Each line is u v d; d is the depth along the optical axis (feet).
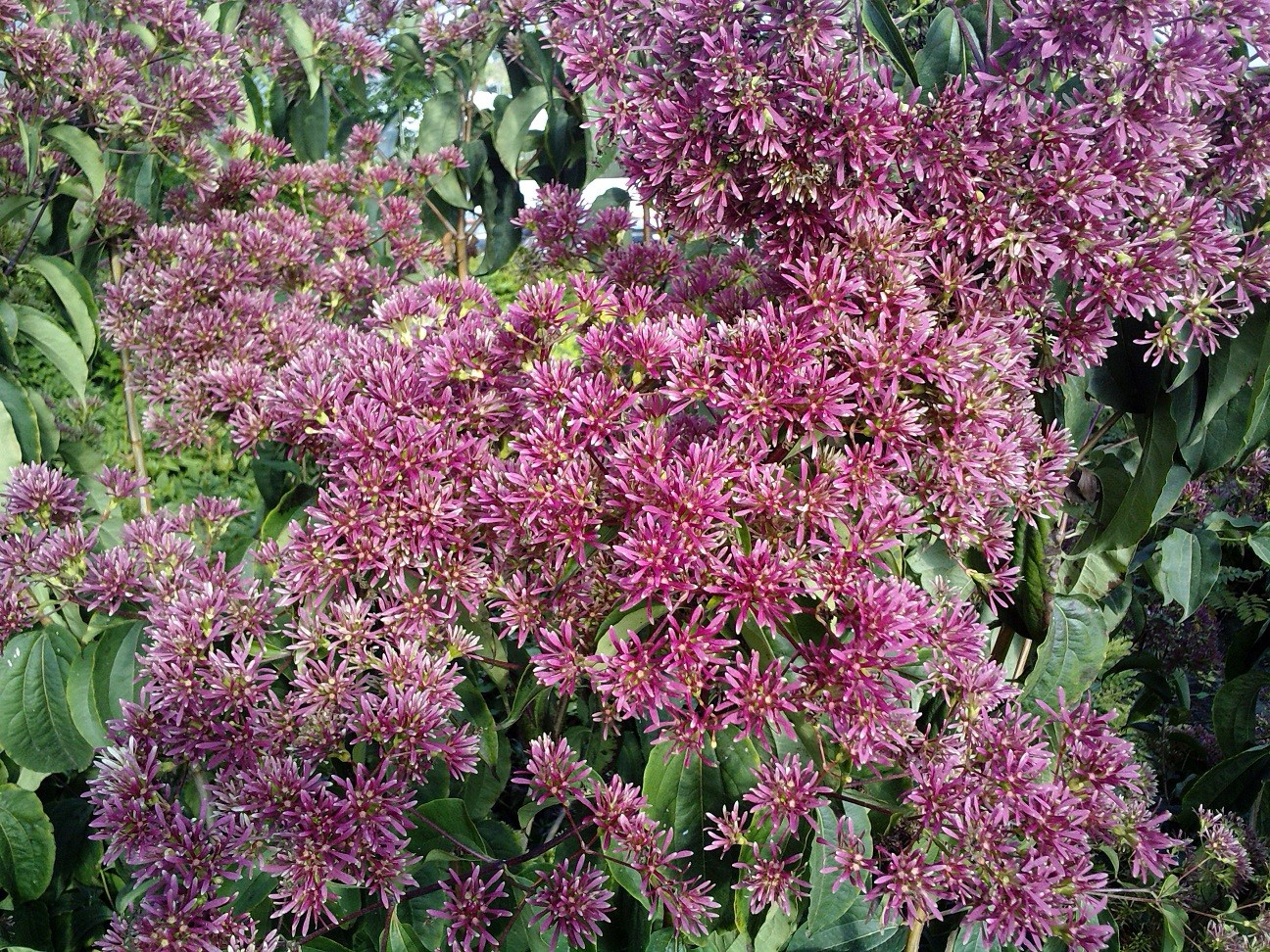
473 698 1.56
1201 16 1.33
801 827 1.40
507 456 1.51
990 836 1.19
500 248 3.72
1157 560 2.27
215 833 1.29
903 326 1.29
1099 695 3.12
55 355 2.41
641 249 1.88
